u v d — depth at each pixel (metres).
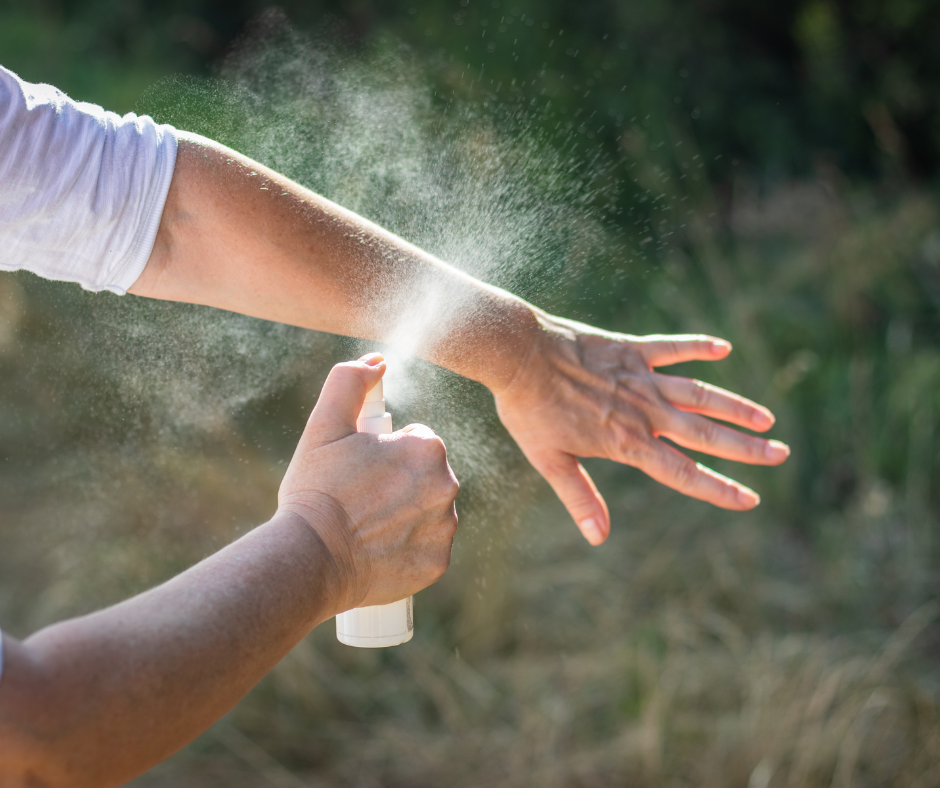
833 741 1.73
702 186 3.58
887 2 4.32
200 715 0.58
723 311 2.99
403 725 1.91
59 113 0.83
